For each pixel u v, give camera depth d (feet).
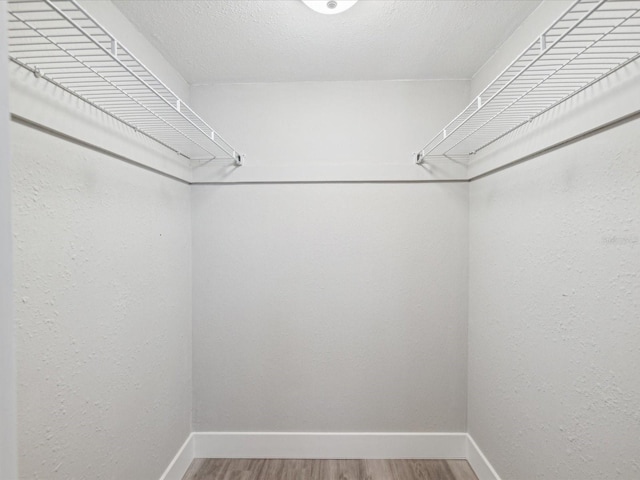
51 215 3.01
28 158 2.77
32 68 2.70
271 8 4.06
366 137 6.15
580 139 3.37
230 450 6.24
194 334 6.26
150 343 4.77
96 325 3.60
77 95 3.09
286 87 6.15
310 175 6.15
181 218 5.85
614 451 2.98
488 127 4.71
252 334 6.26
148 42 4.77
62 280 3.13
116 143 3.90
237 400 6.27
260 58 5.30
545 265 3.92
